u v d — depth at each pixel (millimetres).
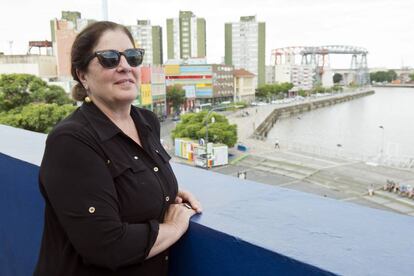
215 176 2010
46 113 24422
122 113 1402
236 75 101188
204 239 1352
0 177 2600
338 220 1371
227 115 84625
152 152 1383
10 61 54500
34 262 2383
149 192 1303
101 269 1271
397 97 173500
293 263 1097
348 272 1014
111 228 1183
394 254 1107
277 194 1698
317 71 164625
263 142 57875
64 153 1203
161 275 1387
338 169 40281
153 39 110625
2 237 2693
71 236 1204
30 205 2318
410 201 28156
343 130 86625
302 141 71438
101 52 1322
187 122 44438
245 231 1284
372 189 31312
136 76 1405
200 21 125125
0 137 3250
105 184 1213
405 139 76188
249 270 1225
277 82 140125
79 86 1439
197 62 96875
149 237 1246
